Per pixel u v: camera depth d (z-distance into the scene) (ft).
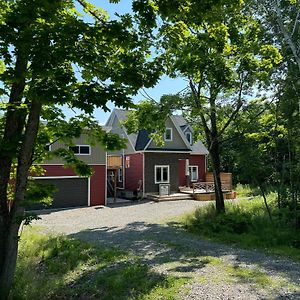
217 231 48.42
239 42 51.47
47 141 29.99
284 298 22.71
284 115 50.29
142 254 36.68
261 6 55.26
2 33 19.52
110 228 55.06
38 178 78.69
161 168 100.12
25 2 19.62
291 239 41.78
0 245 26.50
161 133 62.23
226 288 24.99
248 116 57.21
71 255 37.40
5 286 25.90
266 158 53.88
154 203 86.58
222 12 28.17
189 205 80.84
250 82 53.67
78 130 28.73
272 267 30.89
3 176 27.02
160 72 24.35
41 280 29.78
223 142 58.59
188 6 22.34
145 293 24.88
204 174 114.11
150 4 21.33
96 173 86.22
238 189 106.32
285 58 54.95
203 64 32.50
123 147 30.04
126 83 22.50
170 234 48.44
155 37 25.34
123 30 21.68
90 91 21.30
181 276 28.12
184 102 54.03
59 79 20.29
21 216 25.88
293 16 55.57
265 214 51.67
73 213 73.72
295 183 50.39
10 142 25.52
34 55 19.34
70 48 20.36
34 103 26.00
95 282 28.99
